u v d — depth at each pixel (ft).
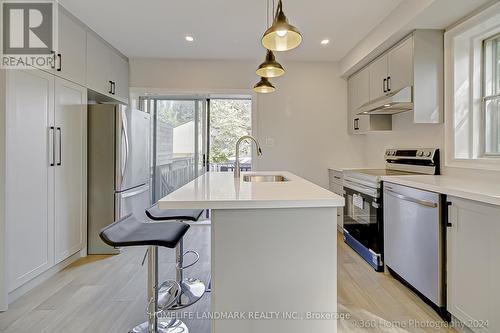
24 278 7.25
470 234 5.39
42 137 7.86
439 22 7.91
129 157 10.80
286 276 4.43
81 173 9.75
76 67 9.34
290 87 13.58
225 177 7.80
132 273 8.63
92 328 5.90
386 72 10.00
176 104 14.21
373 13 8.94
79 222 9.67
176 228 5.50
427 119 8.43
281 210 4.42
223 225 4.38
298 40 5.26
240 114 15.25
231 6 8.63
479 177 7.36
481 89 7.87
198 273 8.55
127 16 9.25
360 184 9.75
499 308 4.78
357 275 8.43
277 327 4.43
